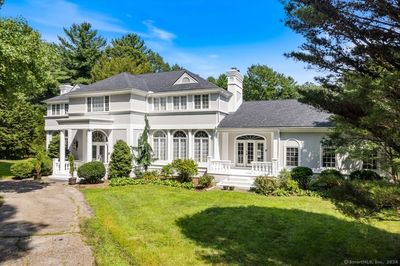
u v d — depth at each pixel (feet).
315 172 63.87
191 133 78.64
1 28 49.85
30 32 56.54
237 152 78.48
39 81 59.41
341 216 39.01
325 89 25.12
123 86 79.15
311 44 22.45
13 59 49.16
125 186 63.05
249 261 25.53
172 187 61.98
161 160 81.71
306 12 20.61
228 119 78.43
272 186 55.21
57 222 36.45
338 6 19.56
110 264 24.72
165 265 24.68
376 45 19.56
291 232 32.83
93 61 176.86
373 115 18.22
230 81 84.94
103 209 43.24
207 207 44.47
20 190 57.98
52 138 97.35
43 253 26.78
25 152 123.85
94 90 81.97
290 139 67.41
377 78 21.03
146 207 44.55
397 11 18.13
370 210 20.06
